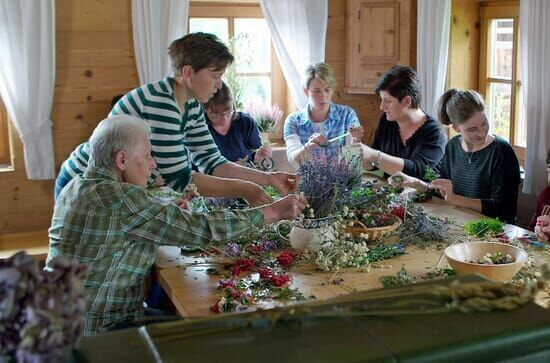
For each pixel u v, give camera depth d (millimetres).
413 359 924
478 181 3307
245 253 2537
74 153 2889
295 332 989
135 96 2793
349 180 2746
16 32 3955
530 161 4012
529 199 4156
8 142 4250
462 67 4645
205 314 2041
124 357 931
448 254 2254
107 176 2275
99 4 4180
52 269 858
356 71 4723
